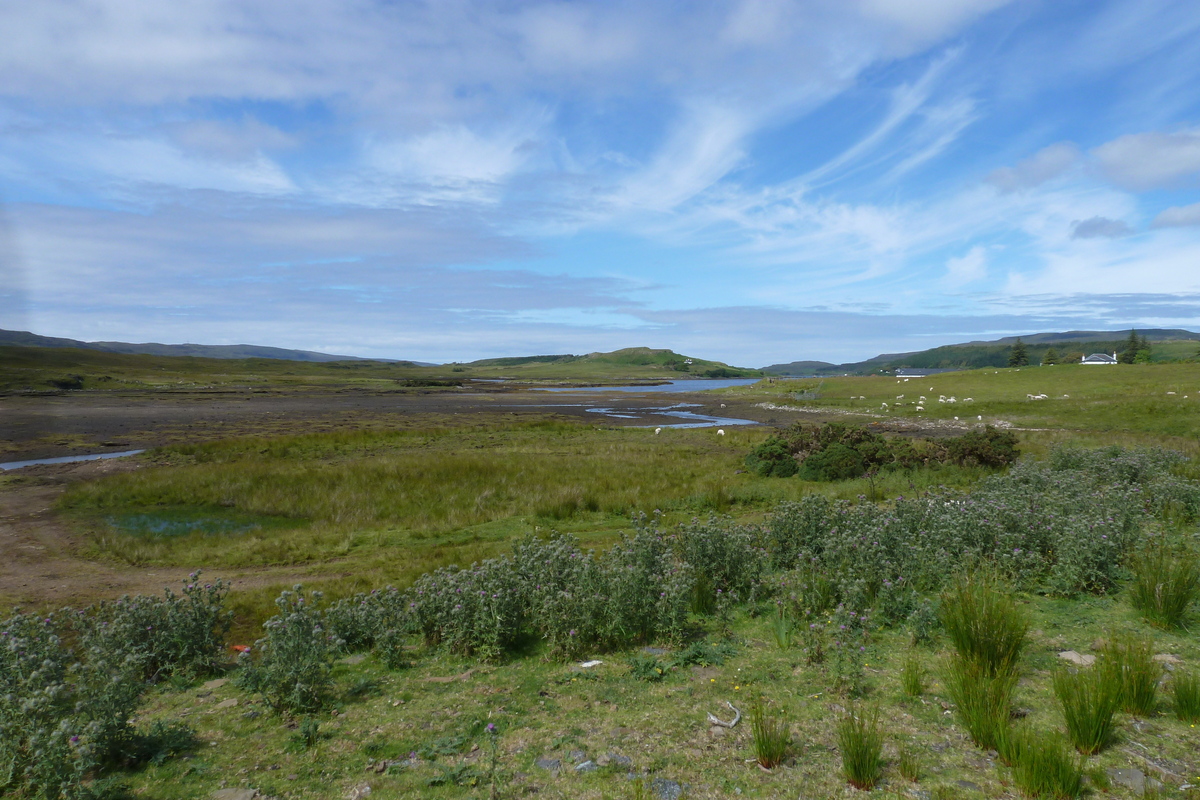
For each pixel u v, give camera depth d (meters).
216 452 29.31
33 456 30.09
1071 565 7.53
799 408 62.34
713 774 4.08
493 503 17.91
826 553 8.07
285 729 5.13
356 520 16.22
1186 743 4.15
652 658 6.29
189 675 6.63
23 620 6.03
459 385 138.75
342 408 64.19
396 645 6.78
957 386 65.06
